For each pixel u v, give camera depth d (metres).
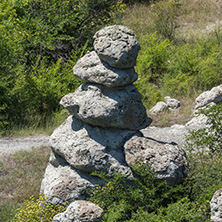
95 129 16.17
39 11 38.75
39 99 31.78
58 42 39.75
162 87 36.34
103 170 15.78
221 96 29.89
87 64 16.06
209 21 50.62
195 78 35.75
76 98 16.19
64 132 16.84
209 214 13.91
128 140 15.96
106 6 41.22
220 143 18.20
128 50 15.26
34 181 20.20
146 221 13.85
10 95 30.11
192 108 32.06
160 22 47.09
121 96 15.73
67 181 16.12
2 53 29.86
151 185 15.34
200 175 15.73
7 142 26.44
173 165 15.19
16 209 16.61
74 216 12.71
